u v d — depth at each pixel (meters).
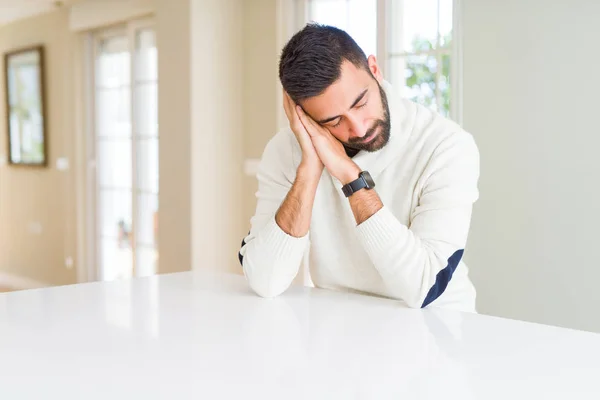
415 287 1.18
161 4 4.14
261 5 4.06
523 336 0.95
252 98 4.16
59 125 5.41
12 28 5.88
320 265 1.46
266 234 1.30
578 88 2.69
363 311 1.13
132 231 4.82
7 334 0.98
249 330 0.99
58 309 1.15
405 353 0.86
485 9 2.95
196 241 4.02
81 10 5.07
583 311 2.73
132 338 0.95
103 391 0.72
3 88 6.04
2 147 6.14
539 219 2.83
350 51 1.21
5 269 6.12
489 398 0.69
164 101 4.16
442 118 1.39
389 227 1.22
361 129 1.24
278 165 1.51
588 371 0.79
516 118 2.88
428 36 3.27
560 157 2.76
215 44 4.06
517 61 2.86
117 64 5.02
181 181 4.07
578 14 2.67
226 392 0.71
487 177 2.98
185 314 1.11
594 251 2.69
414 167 1.36
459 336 0.95
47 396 0.71
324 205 1.43
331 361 0.83
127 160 4.99
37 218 5.71
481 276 3.02
